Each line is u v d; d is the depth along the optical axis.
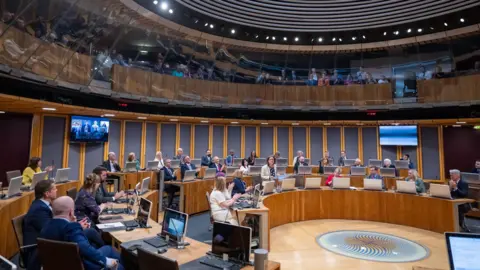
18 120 8.93
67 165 8.95
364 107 11.96
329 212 8.16
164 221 3.74
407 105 11.33
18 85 6.62
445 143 13.32
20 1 6.49
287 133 13.57
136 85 10.34
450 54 12.09
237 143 13.20
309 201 8.09
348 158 12.99
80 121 9.17
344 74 13.58
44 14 7.29
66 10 7.95
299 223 7.71
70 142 9.00
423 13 10.91
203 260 3.01
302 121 12.55
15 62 6.42
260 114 12.78
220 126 12.99
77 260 2.68
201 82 12.17
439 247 5.96
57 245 2.71
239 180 7.25
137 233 3.86
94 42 9.22
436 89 11.79
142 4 9.73
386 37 12.54
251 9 11.17
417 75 12.41
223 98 12.62
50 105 6.90
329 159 11.45
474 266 2.02
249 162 11.66
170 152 11.85
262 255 2.67
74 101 8.22
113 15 9.62
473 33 11.27
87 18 8.74
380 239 6.44
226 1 10.67
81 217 4.31
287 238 6.46
